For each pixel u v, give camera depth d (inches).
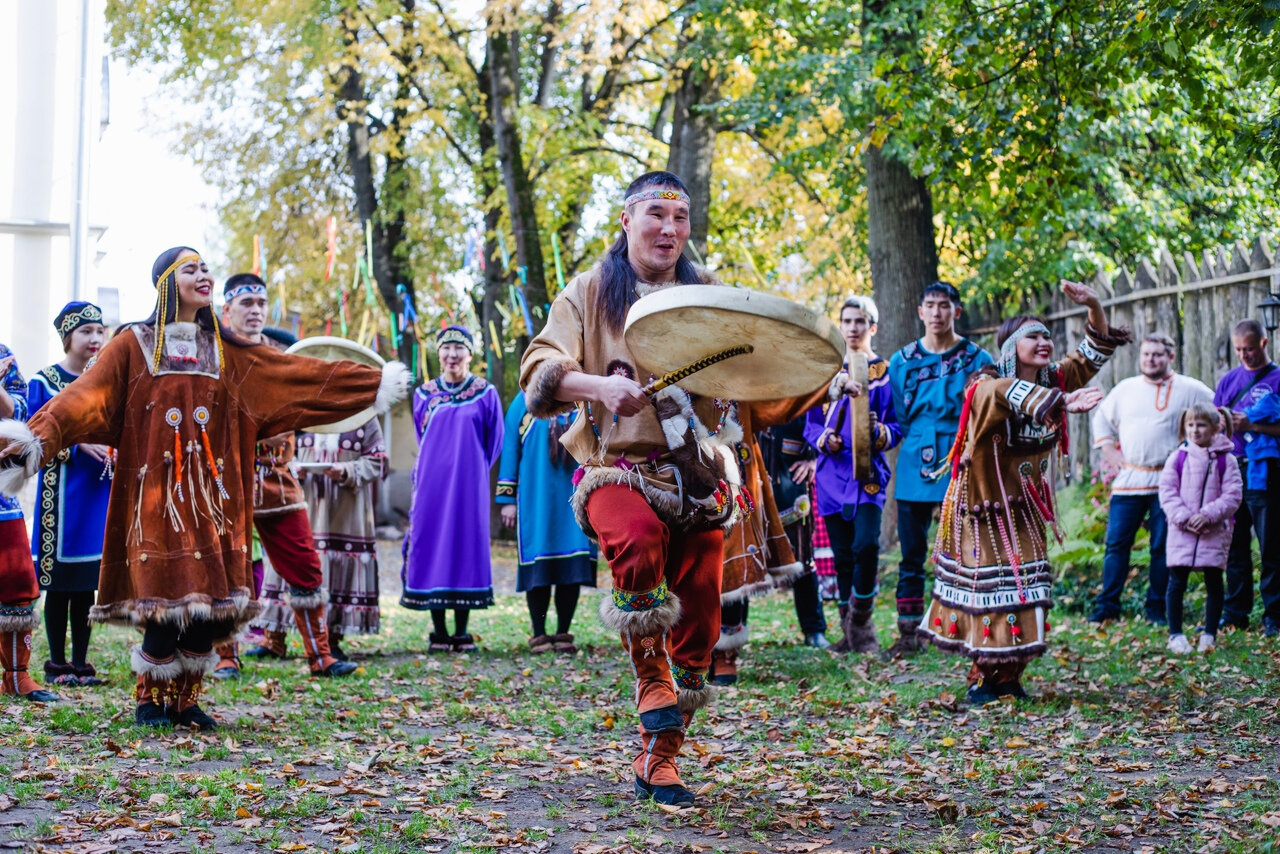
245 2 871.7
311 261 943.0
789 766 191.8
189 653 213.8
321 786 175.8
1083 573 418.9
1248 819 159.3
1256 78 302.0
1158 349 359.9
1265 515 334.0
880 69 365.4
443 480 345.7
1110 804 168.6
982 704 241.1
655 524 159.0
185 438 208.7
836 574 330.6
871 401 307.1
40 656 306.3
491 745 209.2
